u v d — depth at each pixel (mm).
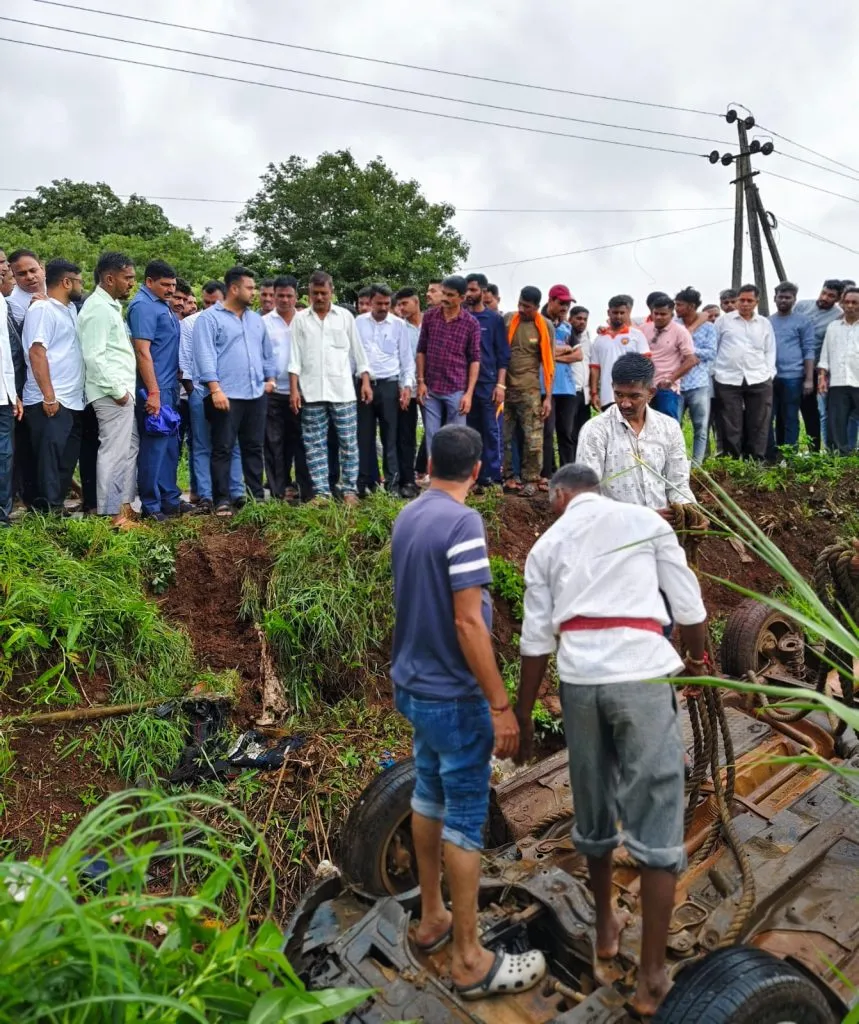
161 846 4344
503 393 8109
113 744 4781
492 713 2924
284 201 26828
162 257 22219
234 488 7500
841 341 10047
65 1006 1948
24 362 6473
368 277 25594
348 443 7547
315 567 6082
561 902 3277
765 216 20406
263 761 5023
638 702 2838
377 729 5500
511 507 7723
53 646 5086
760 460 10227
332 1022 2855
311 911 3518
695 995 2631
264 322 7559
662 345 9070
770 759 2396
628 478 4555
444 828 3039
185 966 2492
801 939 3191
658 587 3006
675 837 2855
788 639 5562
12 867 2064
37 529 5781
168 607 5887
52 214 25844
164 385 6711
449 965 3113
